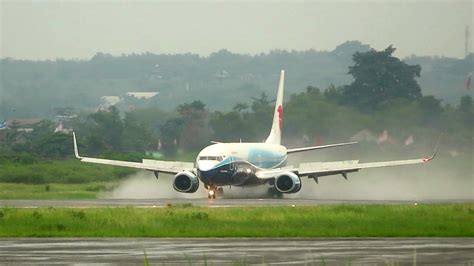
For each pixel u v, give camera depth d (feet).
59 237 410.11
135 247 369.50
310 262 323.57
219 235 412.57
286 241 391.24
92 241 392.68
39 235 413.59
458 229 432.66
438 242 386.73
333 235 412.77
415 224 451.53
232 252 351.87
